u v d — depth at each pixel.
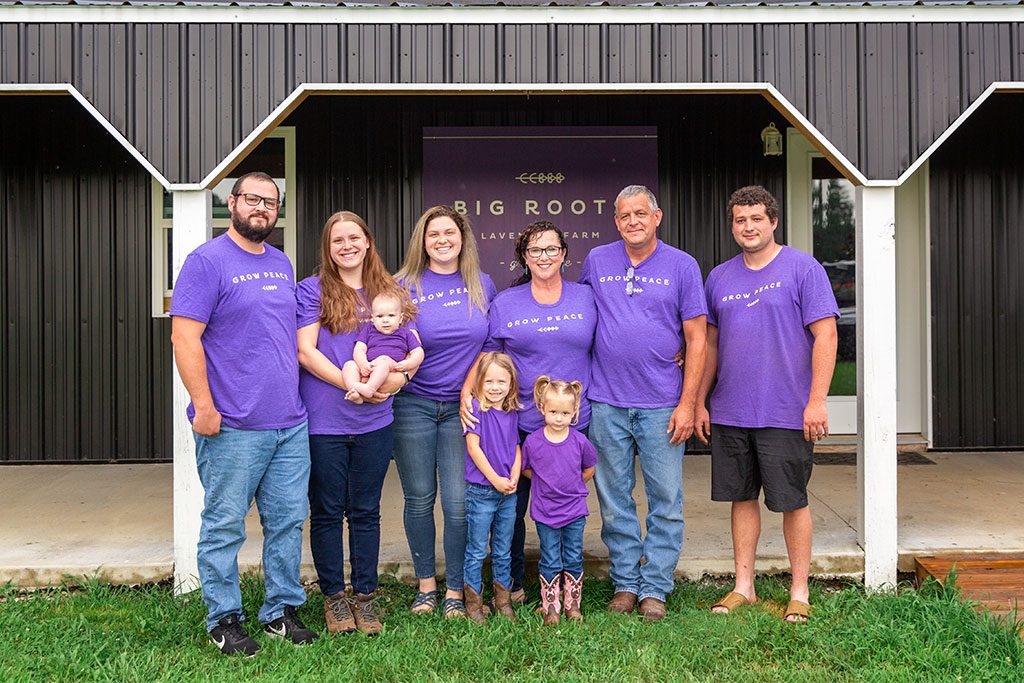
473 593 3.63
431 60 3.95
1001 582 3.93
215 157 3.90
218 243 3.29
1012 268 6.43
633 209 3.58
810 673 3.21
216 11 3.88
